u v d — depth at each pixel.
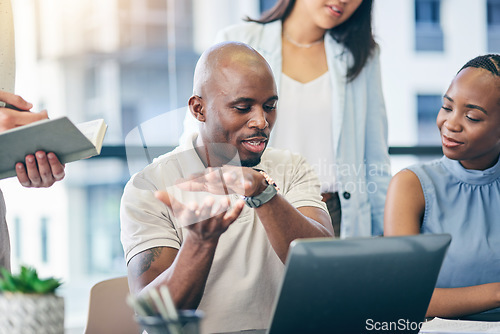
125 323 1.76
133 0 6.78
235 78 1.55
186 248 1.33
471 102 1.74
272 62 2.52
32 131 1.40
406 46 6.65
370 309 1.17
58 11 6.27
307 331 1.14
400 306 1.20
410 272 1.18
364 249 1.11
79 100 6.51
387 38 6.70
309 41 2.57
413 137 6.80
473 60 1.80
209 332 1.59
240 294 1.61
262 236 1.65
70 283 4.70
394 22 6.70
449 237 1.20
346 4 2.40
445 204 1.89
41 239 5.04
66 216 5.15
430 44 6.65
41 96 6.20
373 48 2.57
